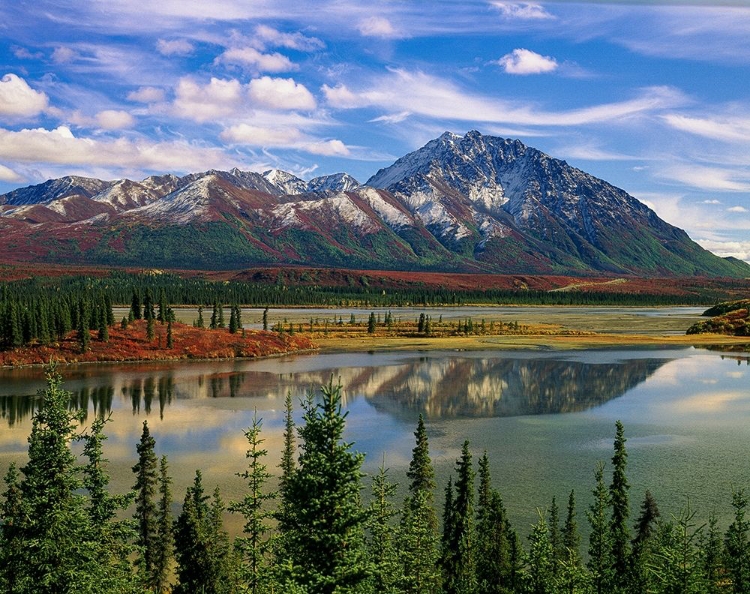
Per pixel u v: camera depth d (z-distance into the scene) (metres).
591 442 86.19
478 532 51.28
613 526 47.91
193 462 76.44
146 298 186.38
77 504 29.42
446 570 46.19
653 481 69.75
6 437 88.94
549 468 74.44
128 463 75.19
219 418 101.06
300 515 25.05
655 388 128.88
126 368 157.12
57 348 167.25
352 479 25.81
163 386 131.50
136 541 49.44
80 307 177.88
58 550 27.45
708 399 117.38
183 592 43.59
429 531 46.06
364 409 108.81
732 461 76.94
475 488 67.12
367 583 26.52
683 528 38.06
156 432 91.44
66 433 29.58
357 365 161.75
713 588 40.19
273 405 111.94
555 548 47.97
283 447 82.94
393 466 75.44
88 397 119.31
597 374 146.12
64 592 27.39
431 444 85.31
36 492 27.98
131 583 33.09
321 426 26.06
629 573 44.41
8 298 197.88
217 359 173.00
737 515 48.44
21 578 27.16
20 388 128.50
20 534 27.78
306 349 194.62
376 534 40.12
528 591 42.56
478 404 113.06
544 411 107.19
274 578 26.64
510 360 169.50
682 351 188.88
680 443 85.44
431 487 57.56
